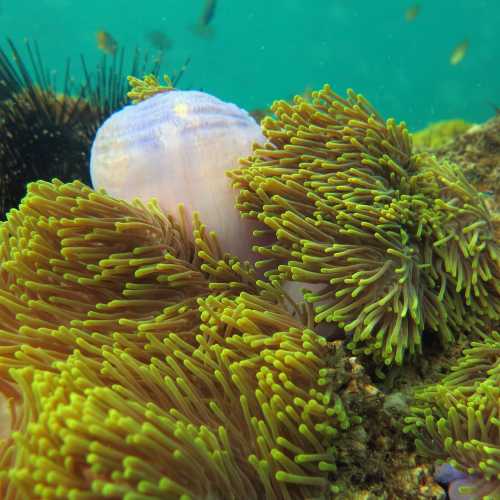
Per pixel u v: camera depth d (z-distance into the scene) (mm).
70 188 383
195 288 392
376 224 397
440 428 336
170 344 346
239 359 339
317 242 396
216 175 423
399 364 390
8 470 295
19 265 374
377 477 342
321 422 321
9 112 782
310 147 433
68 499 258
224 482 287
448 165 482
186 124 427
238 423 328
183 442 281
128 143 430
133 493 248
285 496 300
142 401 312
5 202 718
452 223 427
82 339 337
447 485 346
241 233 429
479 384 357
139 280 389
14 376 306
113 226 379
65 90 882
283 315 370
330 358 340
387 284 381
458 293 414
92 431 255
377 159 432
